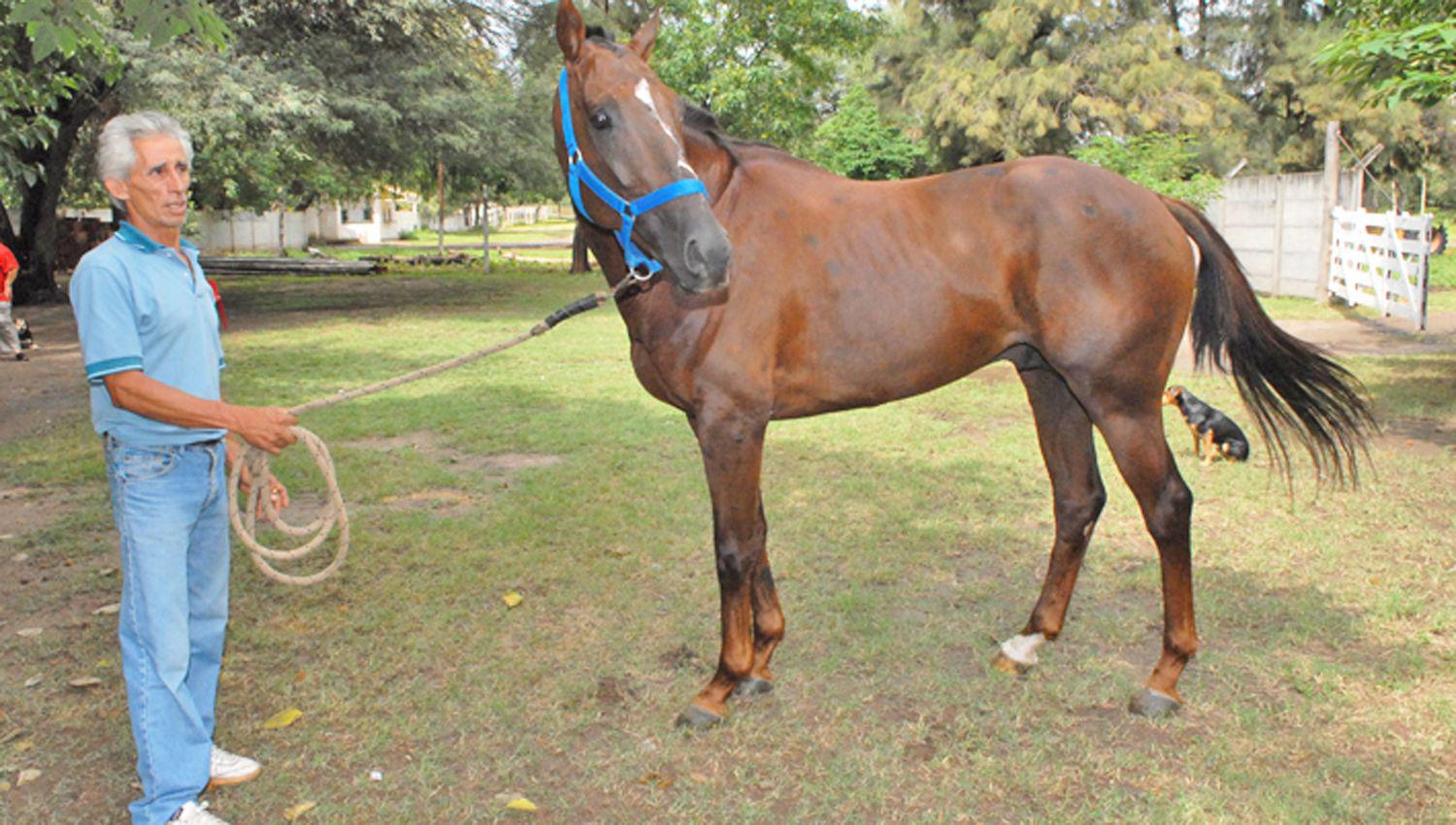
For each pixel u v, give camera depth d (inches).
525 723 131.8
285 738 129.1
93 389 105.5
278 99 573.3
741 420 123.4
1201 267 134.3
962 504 219.9
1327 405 134.3
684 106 125.7
